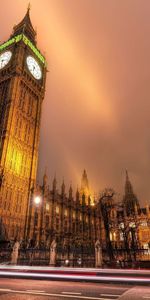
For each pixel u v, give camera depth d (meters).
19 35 85.81
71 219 84.44
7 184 61.19
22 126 73.56
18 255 30.69
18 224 60.88
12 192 62.25
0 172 59.47
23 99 77.19
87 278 17.08
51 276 18.36
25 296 11.28
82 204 97.88
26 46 84.69
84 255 30.31
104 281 16.23
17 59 78.56
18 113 72.88
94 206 105.12
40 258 29.94
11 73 76.56
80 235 85.38
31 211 65.50
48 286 14.41
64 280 17.23
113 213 64.62
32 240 56.31
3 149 63.38
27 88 80.56
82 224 91.69
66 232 79.12
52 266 26.48
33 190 68.94
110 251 31.28
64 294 11.77
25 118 75.81
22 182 67.06
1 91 76.31
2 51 86.12
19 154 69.06
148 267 24.88
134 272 20.55
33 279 17.89
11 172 63.75
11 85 74.31
